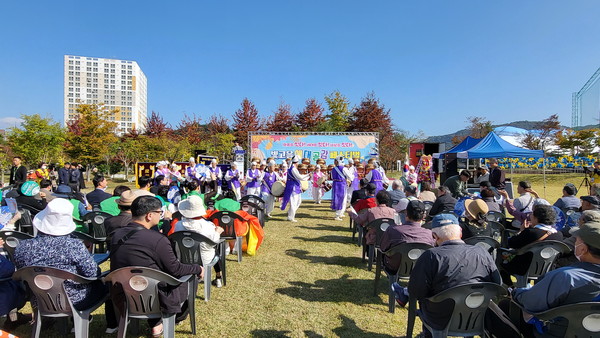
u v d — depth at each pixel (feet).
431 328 8.72
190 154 86.12
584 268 7.26
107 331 11.28
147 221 10.25
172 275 9.75
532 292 7.72
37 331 9.20
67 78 351.25
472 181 44.29
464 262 8.49
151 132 107.96
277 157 47.34
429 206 22.70
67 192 22.63
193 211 12.96
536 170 104.53
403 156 121.70
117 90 364.79
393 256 12.92
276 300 14.17
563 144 119.44
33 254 9.09
